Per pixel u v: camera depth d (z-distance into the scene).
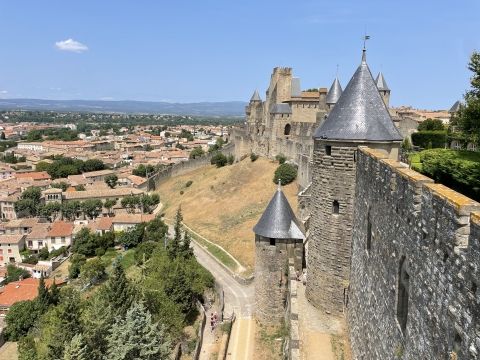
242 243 70.62
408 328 13.03
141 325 31.38
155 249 78.19
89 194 142.38
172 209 109.12
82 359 27.36
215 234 79.62
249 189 92.12
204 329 45.47
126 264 85.00
